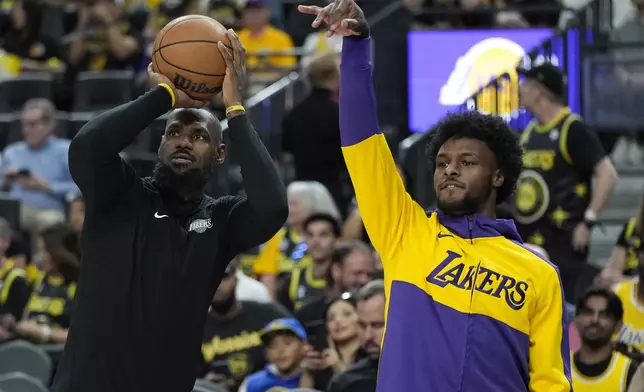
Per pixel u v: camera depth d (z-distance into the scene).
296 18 26.30
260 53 22.08
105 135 7.62
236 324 13.52
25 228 19.67
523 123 16.94
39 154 20.50
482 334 7.19
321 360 12.60
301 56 23.16
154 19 24.11
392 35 22.59
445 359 7.16
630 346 11.86
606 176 14.47
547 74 14.71
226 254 8.05
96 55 23.73
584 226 14.61
